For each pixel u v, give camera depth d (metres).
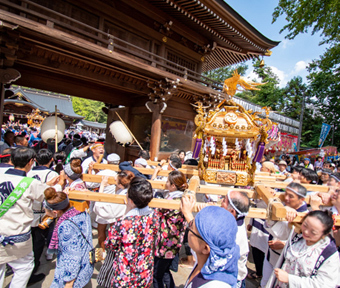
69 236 2.42
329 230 1.91
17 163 2.70
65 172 3.06
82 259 2.53
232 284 1.22
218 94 9.73
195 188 2.91
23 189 2.48
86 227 2.62
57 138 4.99
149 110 8.52
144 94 9.02
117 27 7.80
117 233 2.20
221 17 7.89
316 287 1.89
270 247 2.78
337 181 3.75
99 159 5.11
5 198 2.39
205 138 3.67
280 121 20.06
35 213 3.23
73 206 2.62
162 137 9.12
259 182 3.45
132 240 2.19
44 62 6.07
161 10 8.58
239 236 2.26
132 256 2.20
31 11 4.71
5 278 3.28
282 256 2.32
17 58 5.59
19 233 2.49
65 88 7.95
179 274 3.75
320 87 24.05
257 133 3.46
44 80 7.31
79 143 7.09
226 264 1.22
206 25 8.68
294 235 2.26
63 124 5.18
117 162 4.80
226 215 1.34
